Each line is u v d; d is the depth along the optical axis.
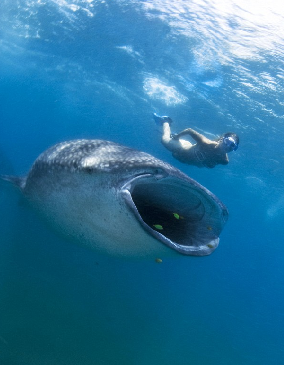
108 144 3.52
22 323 5.78
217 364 9.35
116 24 11.74
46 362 5.02
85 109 19.97
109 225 3.21
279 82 10.38
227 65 10.78
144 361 7.12
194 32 10.55
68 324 6.50
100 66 14.26
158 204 3.62
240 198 22.89
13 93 23.16
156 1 10.41
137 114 15.88
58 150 3.67
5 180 5.06
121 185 2.94
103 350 6.41
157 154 18.22
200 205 3.33
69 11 12.38
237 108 11.83
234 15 9.71
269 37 9.70
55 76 17.44
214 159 8.27
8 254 7.63
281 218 24.55
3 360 4.71
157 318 10.18
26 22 14.13
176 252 2.88
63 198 3.67
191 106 12.84
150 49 11.84
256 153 13.99
